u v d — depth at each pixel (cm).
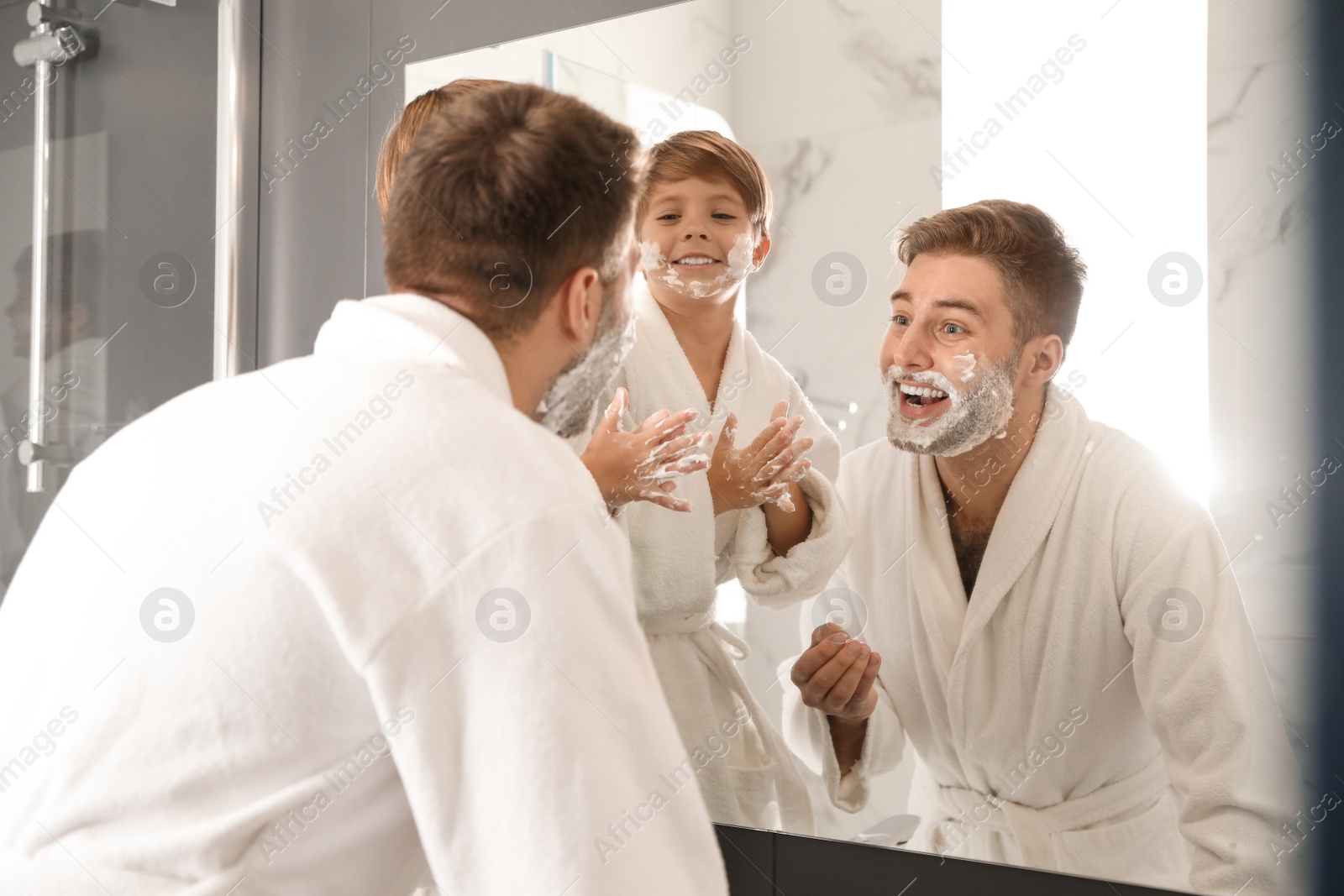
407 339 64
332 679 56
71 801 56
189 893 54
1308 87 77
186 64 136
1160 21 81
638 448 96
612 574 58
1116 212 83
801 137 95
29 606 63
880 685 93
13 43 141
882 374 92
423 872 69
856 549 93
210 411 63
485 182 65
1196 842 81
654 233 101
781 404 96
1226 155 80
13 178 143
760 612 97
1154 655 82
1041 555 86
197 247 136
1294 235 78
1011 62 86
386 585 54
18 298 142
